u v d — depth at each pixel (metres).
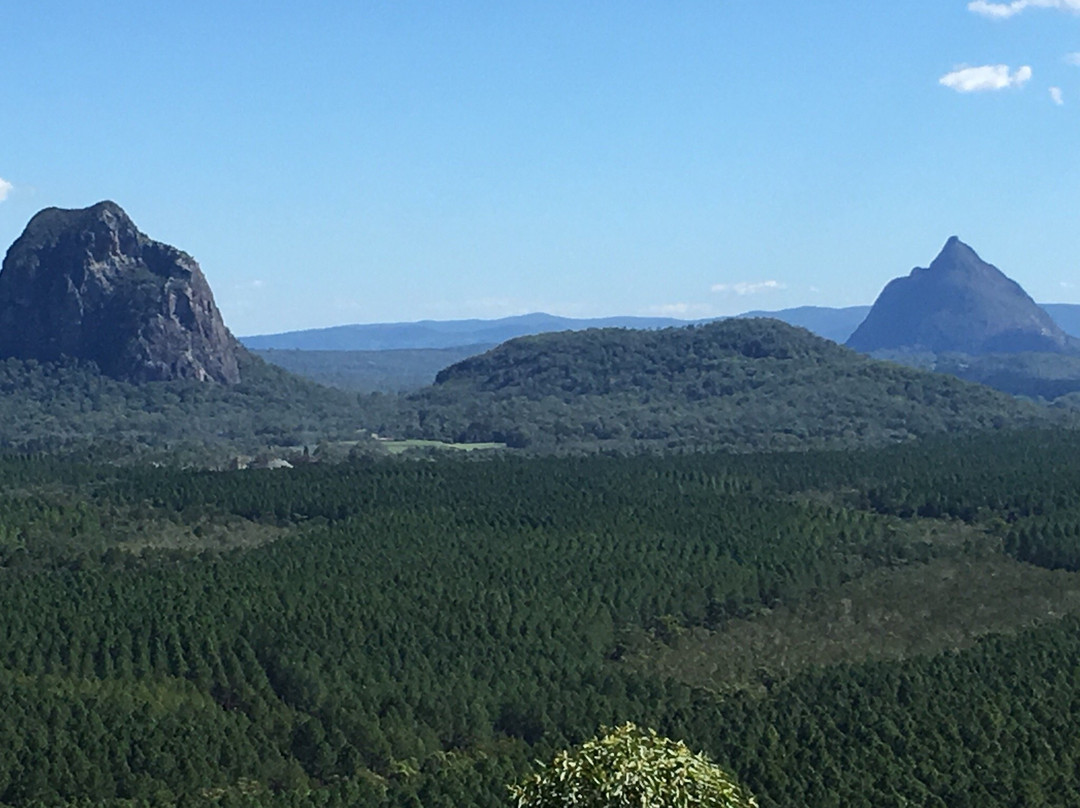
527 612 174.75
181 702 146.12
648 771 63.06
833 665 159.38
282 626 163.88
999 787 122.25
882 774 125.62
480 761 133.62
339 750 140.12
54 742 131.50
